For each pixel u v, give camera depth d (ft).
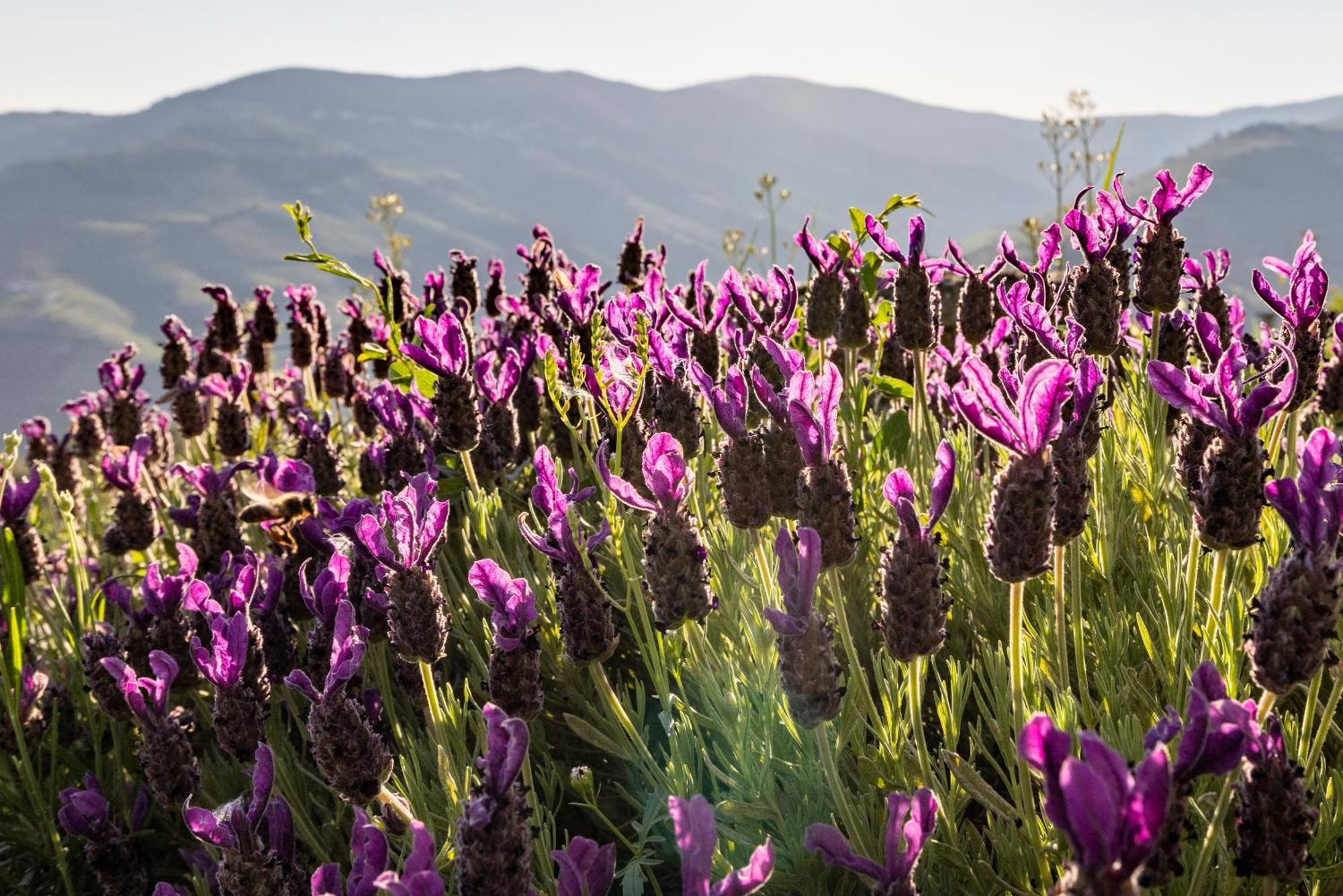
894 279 12.57
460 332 11.80
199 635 10.73
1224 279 12.21
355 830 6.09
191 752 8.95
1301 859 5.85
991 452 14.40
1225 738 5.06
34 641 15.71
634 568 10.50
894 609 6.95
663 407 10.92
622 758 9.96
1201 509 7.36
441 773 8.36
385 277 14.92
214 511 13.17
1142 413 11.95
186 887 10.63
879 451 13.41
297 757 11.43
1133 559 10.68
